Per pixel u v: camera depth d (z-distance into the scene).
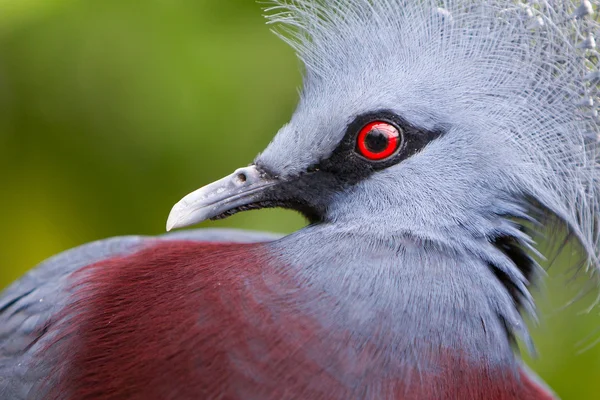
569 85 1.80
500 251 1.80
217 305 1.79
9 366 1.82
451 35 1.81
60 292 1.83
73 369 1.80
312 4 1.83
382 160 1.80
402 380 1.78
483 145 1.80
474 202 1.80
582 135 1.80
